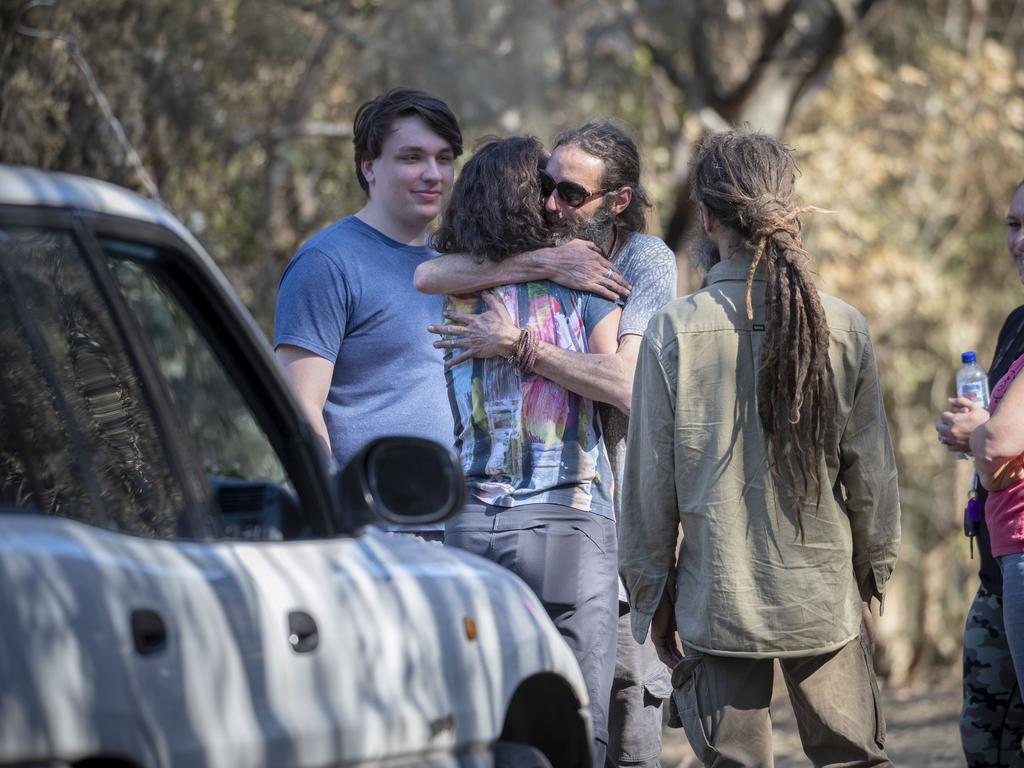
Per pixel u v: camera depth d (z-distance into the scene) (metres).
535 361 8.81
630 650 9.98
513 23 26.39
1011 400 9.08
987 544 9.91
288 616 5.66
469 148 25.61
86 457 5.45
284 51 26.72
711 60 35.03
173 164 24.33
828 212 7.97
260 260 27.52
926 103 36.69
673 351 7.95
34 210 5.42
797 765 16.39
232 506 5.94
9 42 18.64
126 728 4.89
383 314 10.09
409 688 6.13
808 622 7.75
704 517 7.82
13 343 5.35
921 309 36.44
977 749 10.16
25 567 4.78
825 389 7.69
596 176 9.24
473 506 8.91
